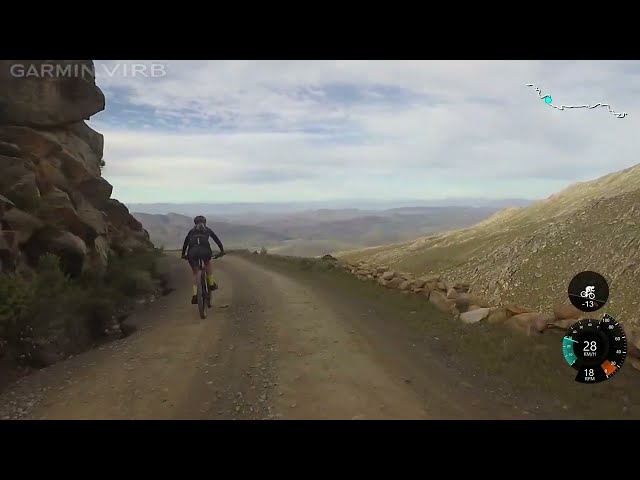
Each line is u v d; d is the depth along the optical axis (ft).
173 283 43.52
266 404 14.53
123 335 24.82
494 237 233.55
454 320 24.25
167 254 90.33
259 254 95.04
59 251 31.71
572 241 113.50
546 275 107.65
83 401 14.83
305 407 14.28
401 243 408.26
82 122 62.23
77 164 50.26
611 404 13.87
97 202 55.06
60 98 50.03
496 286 114.73
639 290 75.61
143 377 17.02
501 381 16.34
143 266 47.09
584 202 234.17
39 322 20.67
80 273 33.17
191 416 13.73
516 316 21.15
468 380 16.53
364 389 15.69
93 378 16.96
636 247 90.79
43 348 19.63
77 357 19.85
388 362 18.62
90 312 24.93
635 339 16.29
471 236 306.76
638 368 15.69
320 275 49.24
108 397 15.15
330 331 23.75
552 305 92.48
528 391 15.35
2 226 27.94
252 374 17.30
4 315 19.42
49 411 14.06
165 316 28.07
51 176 43.80
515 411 13.87
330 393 15.34
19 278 22.86
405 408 14.12
